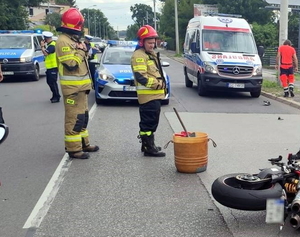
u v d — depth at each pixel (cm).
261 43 3528
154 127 708
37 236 432
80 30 681
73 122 689
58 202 518
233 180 449
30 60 1852
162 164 671
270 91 1512
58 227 451
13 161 689
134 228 448
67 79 673
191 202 517
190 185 575
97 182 588
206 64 1380
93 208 500
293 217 392
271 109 1209
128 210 494
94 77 1238
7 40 1947
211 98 1404
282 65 1381
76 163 676
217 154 727
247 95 1496
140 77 673
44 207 503
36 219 470
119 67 1230
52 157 710
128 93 1182
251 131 913
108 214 483
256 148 769
